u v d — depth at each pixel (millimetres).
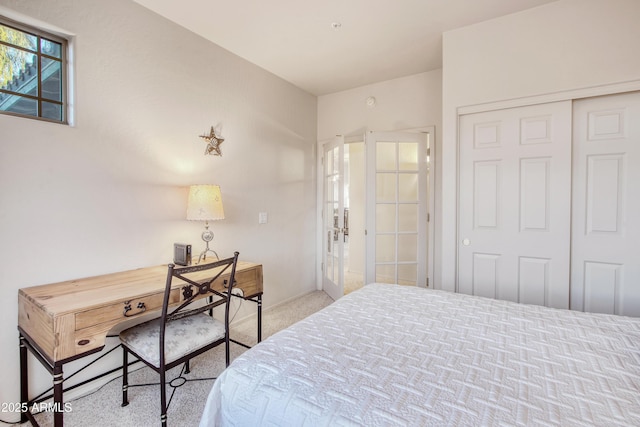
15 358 1664
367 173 3484
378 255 3732
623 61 2023
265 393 976
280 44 2770
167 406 1818
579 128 2213
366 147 3471
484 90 2438
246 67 3068
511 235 2416
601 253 2174
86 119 1901
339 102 4008
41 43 1780
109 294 1611
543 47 2238
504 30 2359
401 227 3623
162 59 2314
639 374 994
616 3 2033
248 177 3111
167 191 2369
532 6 2242
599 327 1340
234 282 2209
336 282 3754
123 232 2102
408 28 2525
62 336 1356
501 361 1086
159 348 1618
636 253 2078
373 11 2289
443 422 794
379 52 2943
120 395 1929
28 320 1554
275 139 3469
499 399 879
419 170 3461
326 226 4078
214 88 2734
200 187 2314
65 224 1828
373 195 3480
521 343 1214
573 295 2256
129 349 1735
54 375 1343
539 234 2322
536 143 2314
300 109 3871
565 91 2182
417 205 3494
